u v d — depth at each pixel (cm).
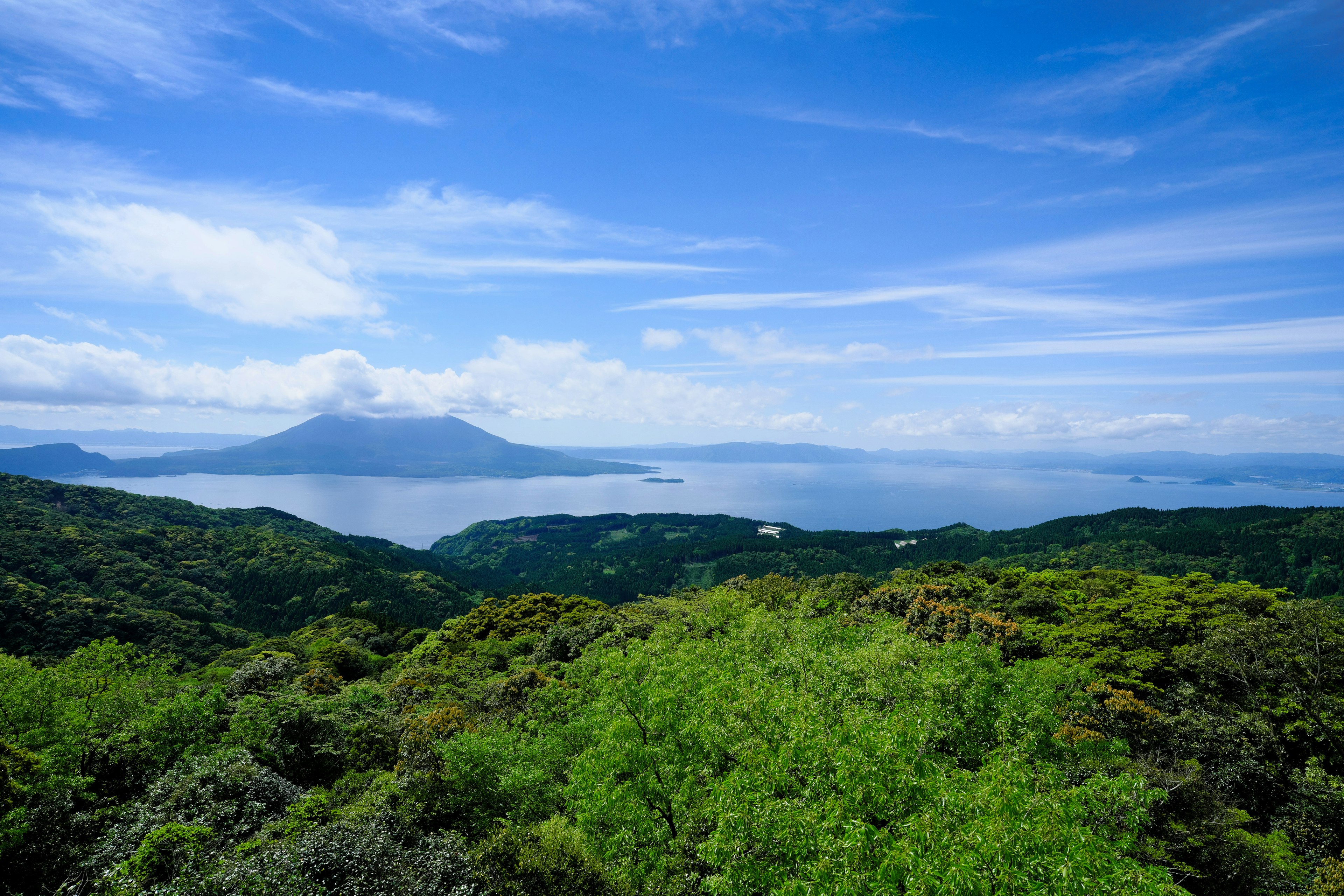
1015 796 1327
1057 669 2953
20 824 1722
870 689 2320
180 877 1445
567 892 1884
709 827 2128
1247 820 2305
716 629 4762
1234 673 3086
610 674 2766
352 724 3338
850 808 1475
